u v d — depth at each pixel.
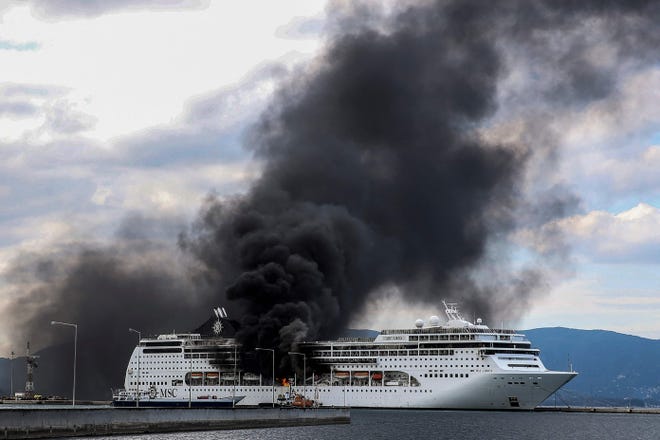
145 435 199.75
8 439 161.75
